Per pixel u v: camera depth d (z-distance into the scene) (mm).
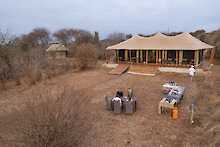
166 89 22766
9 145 12859
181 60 35219
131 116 17562
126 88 25703
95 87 26406
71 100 12961
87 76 33344
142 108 19250
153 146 13180
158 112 18203
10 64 32781
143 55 38156
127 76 32469
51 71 36281
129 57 39500
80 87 26297
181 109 18719
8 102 21594
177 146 13094
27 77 31000
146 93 23547
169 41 36812
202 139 13445
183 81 28453
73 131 12000
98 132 14797
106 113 18156
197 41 37875
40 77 32125
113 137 14188
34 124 11172
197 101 20344
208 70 32688
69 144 11648
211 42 51844
